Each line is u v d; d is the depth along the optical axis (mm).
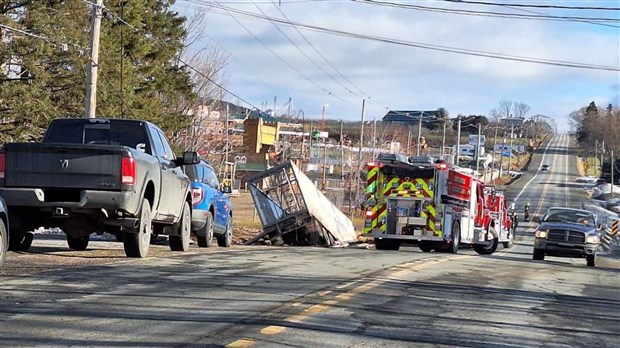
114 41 33656
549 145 182500
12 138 29094
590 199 97875
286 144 85750
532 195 99750
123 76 33250
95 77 24891
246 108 83062
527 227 66125
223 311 9266
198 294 10375
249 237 31578
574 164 149500
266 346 7539
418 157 26172
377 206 25938
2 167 12727
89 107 24766
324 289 11578
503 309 11117
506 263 21125
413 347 7973
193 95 42062
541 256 25547
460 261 19984
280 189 28203
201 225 18953
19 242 14172
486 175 104875
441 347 8078
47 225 13609
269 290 11133
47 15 28734
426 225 25531
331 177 82438
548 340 8977
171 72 41094
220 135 57625
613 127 143375
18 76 30328
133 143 14578
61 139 14578
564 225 25156
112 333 7797
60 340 7402
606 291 15016
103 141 14562
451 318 9906
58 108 30516
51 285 10422
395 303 10797
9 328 7801
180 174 16156
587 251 24625
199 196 18641
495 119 173250
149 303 9500
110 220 13078
